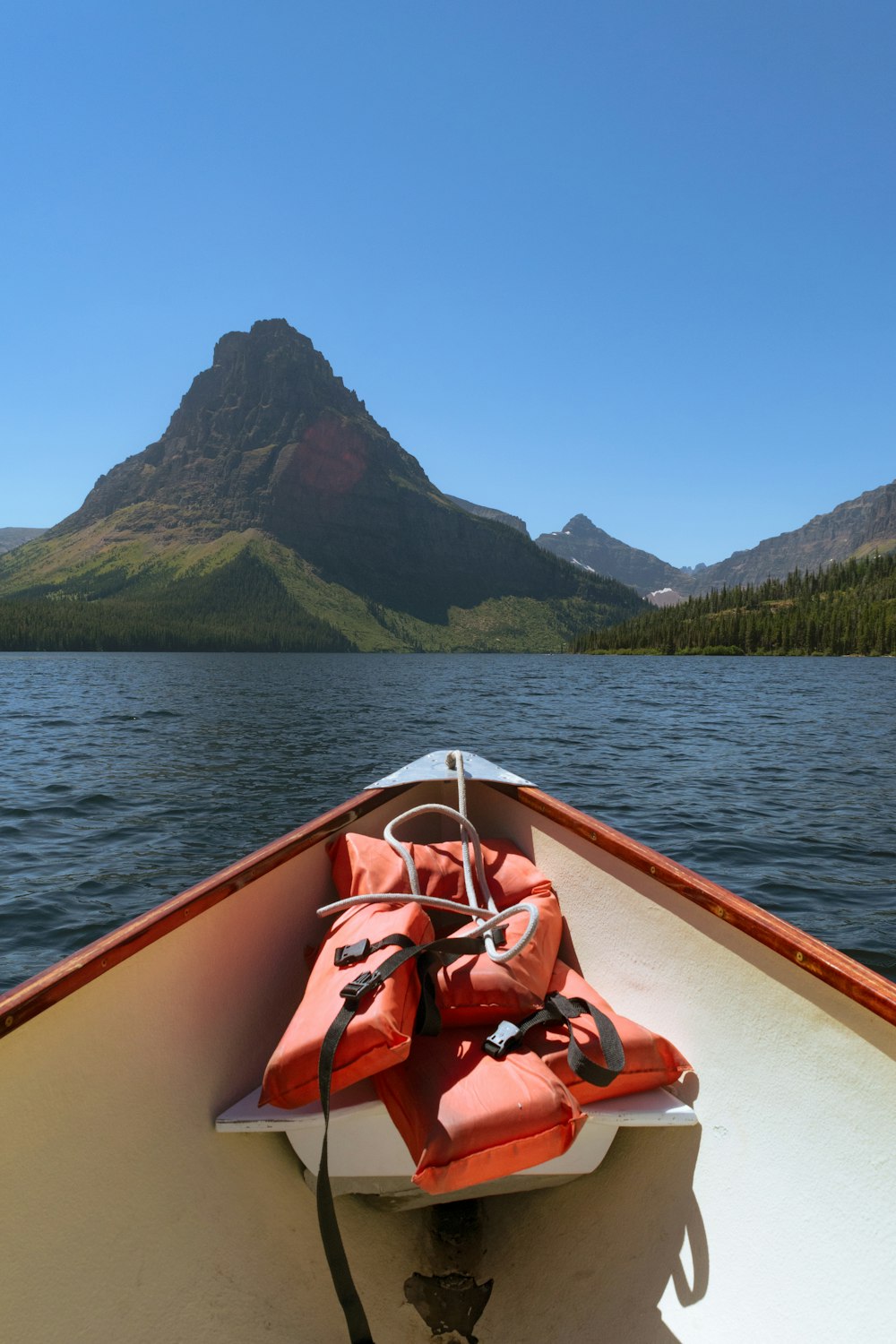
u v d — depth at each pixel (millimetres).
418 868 3486
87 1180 2117
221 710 37969
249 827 13008
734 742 25125
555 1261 2469
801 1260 2125
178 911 2588
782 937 2428
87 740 25234
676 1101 2551
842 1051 2256
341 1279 2043
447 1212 2682
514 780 4152
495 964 2674
